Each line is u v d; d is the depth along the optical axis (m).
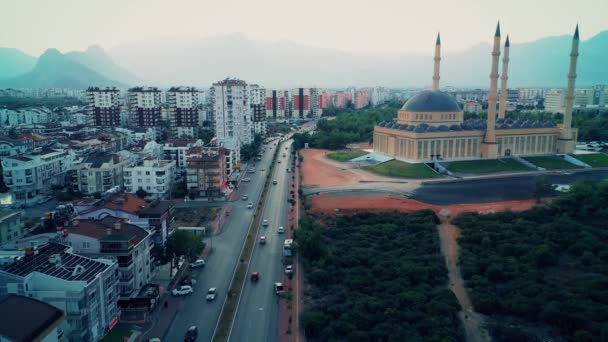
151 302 98.81
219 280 115.25
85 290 79.38
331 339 86.00
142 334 89.62
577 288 102.44
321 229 142.62
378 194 183.88
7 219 132.50
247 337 89.38
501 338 90.06
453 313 97.69
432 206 162.75
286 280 114.69
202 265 123.69
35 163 186.62
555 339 89.56
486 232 133.88
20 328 63.97
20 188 180.12
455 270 118.56
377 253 125.44
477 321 97.25
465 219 146.25
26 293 77.94
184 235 118.69
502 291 105.44
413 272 112.56
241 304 102.75
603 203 142.62
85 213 119.88
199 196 195.25
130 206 126.94
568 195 148.50
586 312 92.75
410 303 99.81
